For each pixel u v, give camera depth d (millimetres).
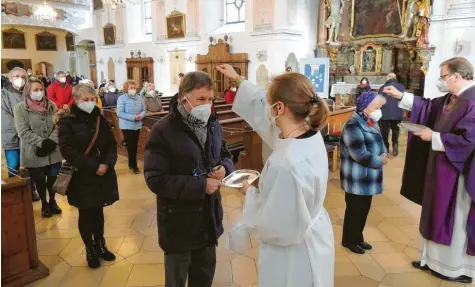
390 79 6418
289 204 1250
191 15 13234
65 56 21516
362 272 2822
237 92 1711
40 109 3543
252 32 11469
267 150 4488
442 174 2537
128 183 5012
